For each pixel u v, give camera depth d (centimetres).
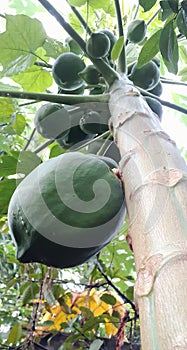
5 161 166
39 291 211
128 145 104
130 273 254
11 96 138
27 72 189
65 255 108
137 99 120
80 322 217
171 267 73
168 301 68
